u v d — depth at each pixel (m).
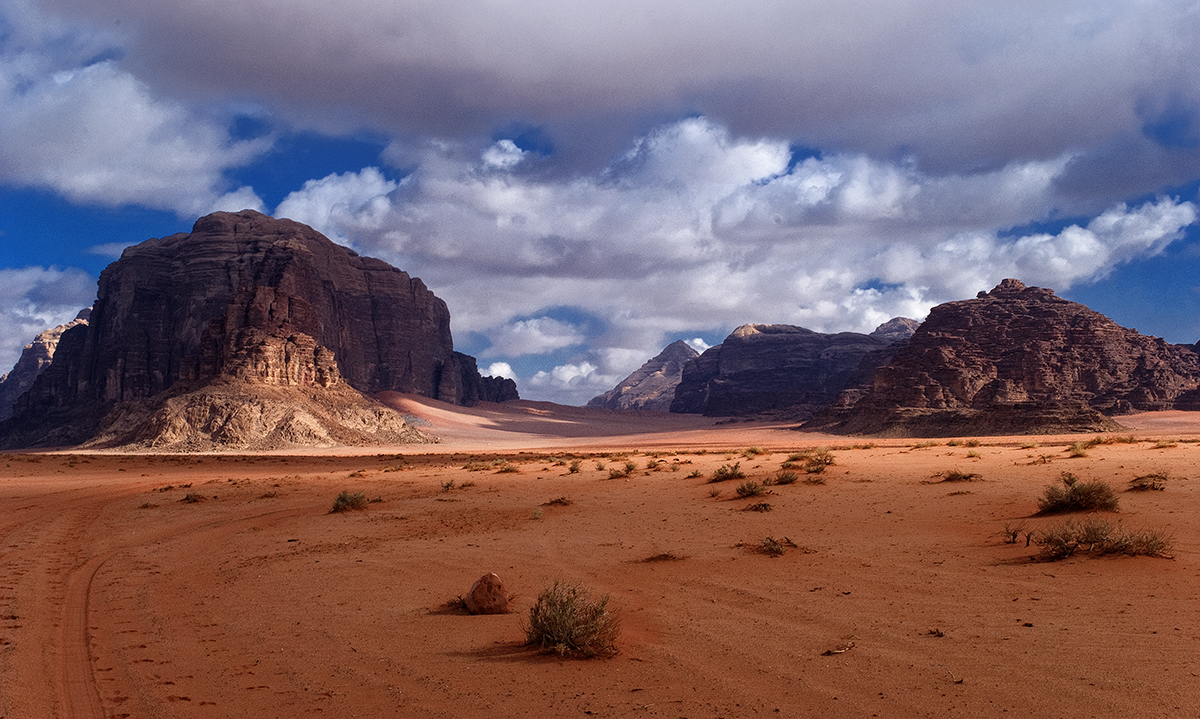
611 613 11.62
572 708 7.99
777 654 9.48
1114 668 8.13
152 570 18.11
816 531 19.11
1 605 14.08
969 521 19.03
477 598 12.69
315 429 151.38
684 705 7.91
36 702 8.82
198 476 61.38
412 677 9.34
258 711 8.40
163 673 9.93
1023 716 7.04
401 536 22.61
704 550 17.41
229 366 162.00
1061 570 12.99
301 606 13.79
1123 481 25.02
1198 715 6.76
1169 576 12.03
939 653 9.09
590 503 28.67
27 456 100.75
